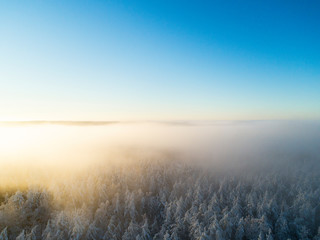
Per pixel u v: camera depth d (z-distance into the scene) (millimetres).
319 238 42875
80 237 45906
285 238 44656
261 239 41062
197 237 42406
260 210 51312
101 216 54094
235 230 46656
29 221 52281
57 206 57625
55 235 44094
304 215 49281
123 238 46562
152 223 57812
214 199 58062
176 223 52000
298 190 64812
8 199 56906
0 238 45031
